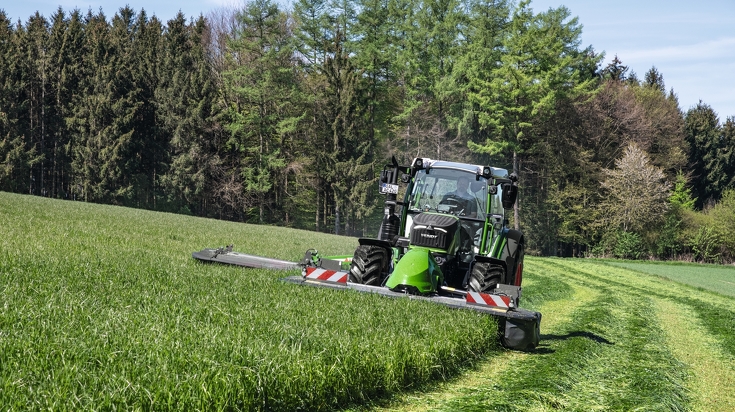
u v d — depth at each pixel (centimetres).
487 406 621
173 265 1226
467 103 5353
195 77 5869
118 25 7762
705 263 5141
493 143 5188
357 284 992
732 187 7788
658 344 1145
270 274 1156
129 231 2234
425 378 700
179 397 462
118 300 775
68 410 414
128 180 5922
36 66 6456
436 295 962
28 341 537
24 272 948
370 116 6044
